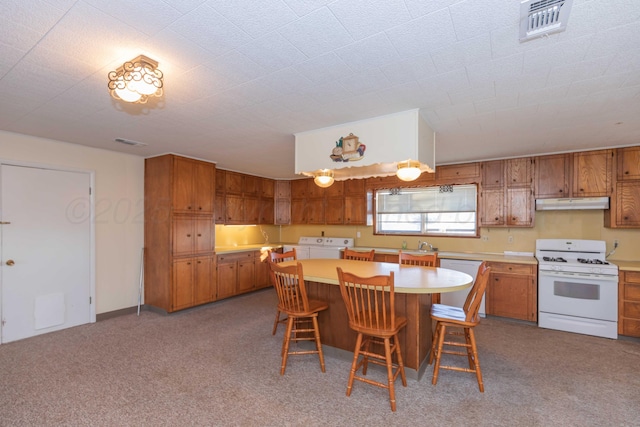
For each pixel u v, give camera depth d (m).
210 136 3.50
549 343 3.36
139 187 4.55
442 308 2.80
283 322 3.47
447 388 2.45
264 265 5.86
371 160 2.87
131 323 3.96
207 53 1.79
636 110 2.66
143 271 4.57
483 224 4.62
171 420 2.04
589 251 4.07
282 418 2.06
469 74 2.04
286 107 2.62
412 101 2.49
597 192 3.92
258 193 6.25
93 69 1.97
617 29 1.55
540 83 2.17
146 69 1.82
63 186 3.77
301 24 1.53
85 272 3.95
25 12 1.42
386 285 2.22
